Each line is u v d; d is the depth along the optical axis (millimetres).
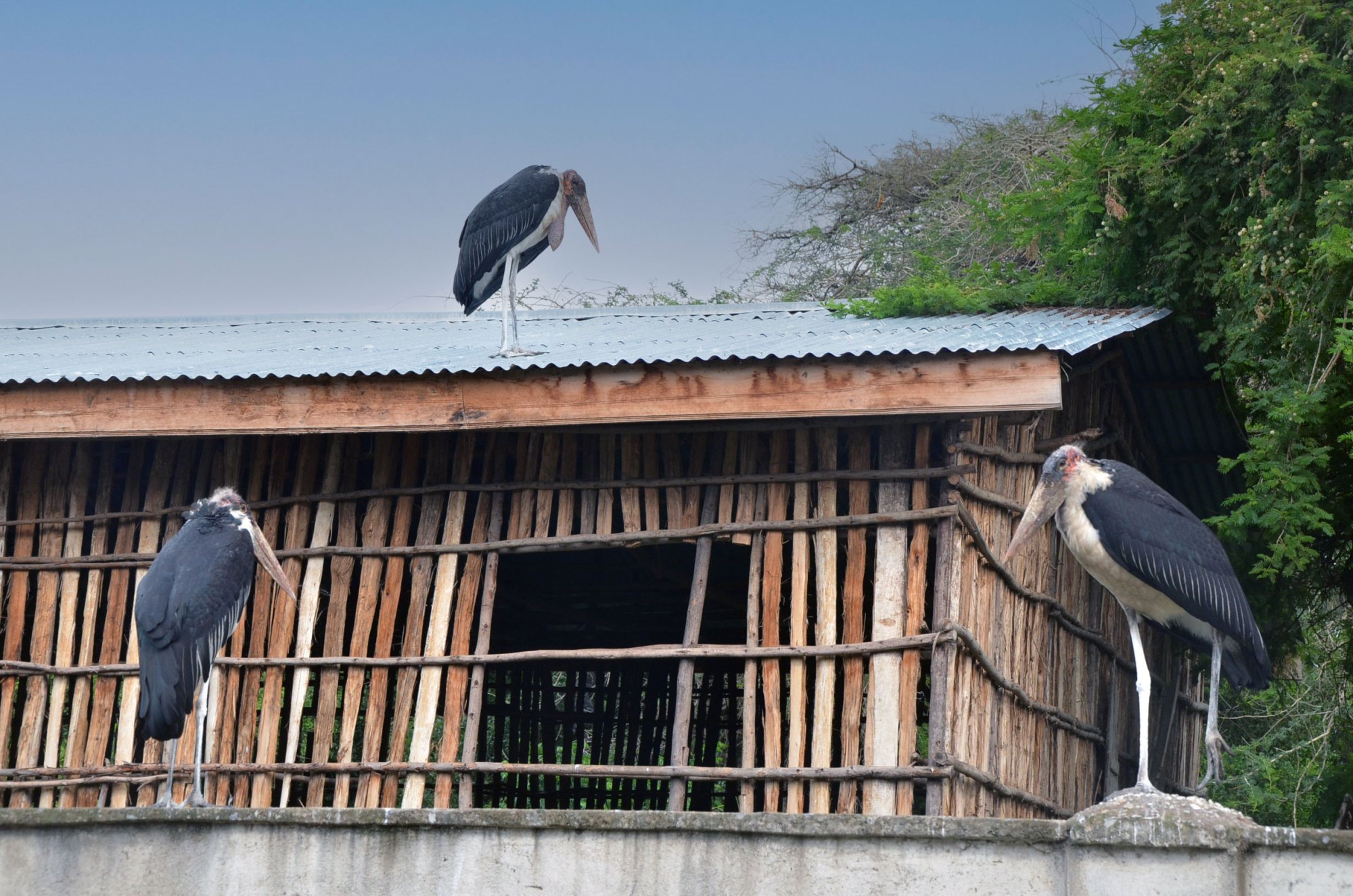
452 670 9727
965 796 8805
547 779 16219
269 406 9562
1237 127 10906
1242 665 7102
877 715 8797
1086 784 11375
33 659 10438
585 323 13844
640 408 9062
